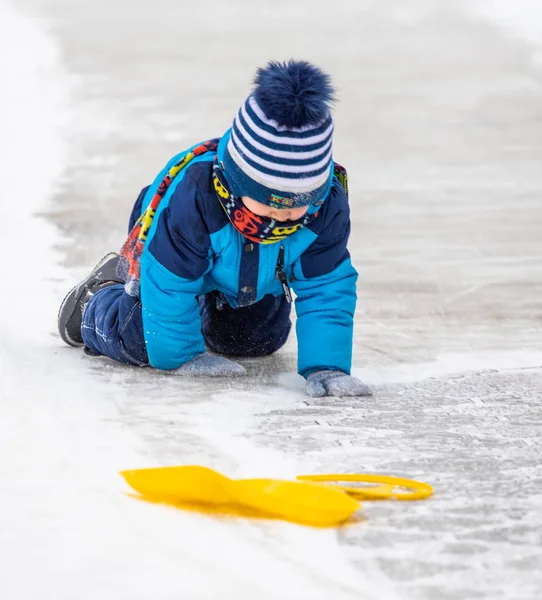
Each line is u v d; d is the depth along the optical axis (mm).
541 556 5125
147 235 8062
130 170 17250
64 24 35094
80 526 5156
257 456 6398
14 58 28391
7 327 9555
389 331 10164
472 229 14141
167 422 7000
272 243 7922
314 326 8219
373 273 12164
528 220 14641
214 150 8078
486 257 12883
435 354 9414
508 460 6445
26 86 24562
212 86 24812
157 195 8016
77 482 5719
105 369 8375
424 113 22188
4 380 7527
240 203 7535
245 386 8086
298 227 7746
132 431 6758
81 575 4672
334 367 8164
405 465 6332
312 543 5180
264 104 7027
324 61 28312
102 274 9109
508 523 5484
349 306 8312
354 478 5969
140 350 8289
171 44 31000
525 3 36938
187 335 8281
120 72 26500
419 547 5188
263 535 5246
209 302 9125
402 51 29875
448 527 5422
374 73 26656
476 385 8320
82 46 30500
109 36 32531
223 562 4906
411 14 37156
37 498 5469
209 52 29594
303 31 33656
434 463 6375
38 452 6148
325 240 8047
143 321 8180
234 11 38531
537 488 5984
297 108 6957
